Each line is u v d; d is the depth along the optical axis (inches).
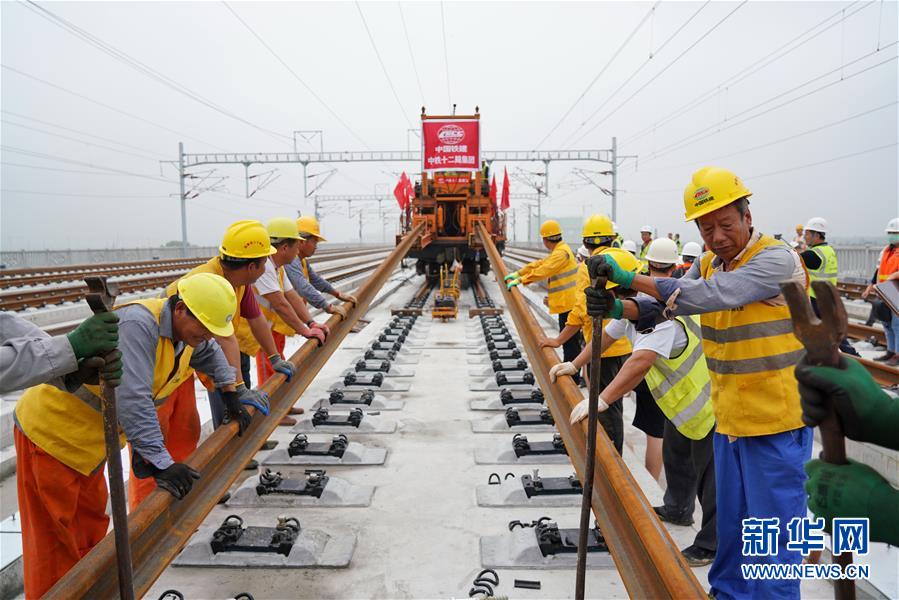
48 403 99.1
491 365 293.1
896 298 158.1
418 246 578.6
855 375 39.2
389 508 150.1
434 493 158.2
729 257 99.3
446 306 453.1
